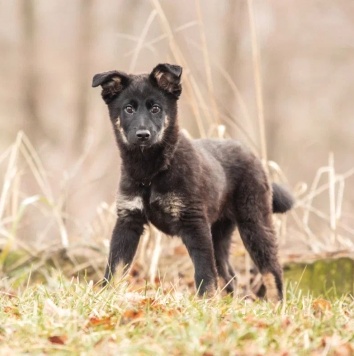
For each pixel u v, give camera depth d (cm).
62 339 746
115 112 1078
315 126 3133
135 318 810
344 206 2094
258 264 1153
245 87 3002
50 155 2791
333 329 796
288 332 764
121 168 1070
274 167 1327
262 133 1329
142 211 1056
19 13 3077
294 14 3020
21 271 1256
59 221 1347
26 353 714
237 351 707
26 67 3058
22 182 2309
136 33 3002
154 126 1035
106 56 3064
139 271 1287
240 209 1151
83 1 3064
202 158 1080
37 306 865
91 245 1306
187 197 1040
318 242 1349
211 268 1035
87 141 2416
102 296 898
